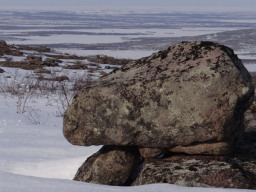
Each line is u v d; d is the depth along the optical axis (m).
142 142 6.25
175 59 6.46
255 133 7.12
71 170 6.71
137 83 6.22
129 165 6.43
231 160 6.21
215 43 6.46
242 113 6.30
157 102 6.11
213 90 5.99
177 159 6.20
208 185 5.61
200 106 5.99
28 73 20.83
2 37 189.38
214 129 5.99
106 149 6.57
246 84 6.06
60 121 11.41
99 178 6.38
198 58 6.30
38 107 13.52
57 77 19.42
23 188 4.34
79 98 6.38
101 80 6.62
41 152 7.65
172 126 6.07
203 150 6.16
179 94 6.07
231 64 6.12
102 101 6.27
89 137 6.36
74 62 27.02
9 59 25.33
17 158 7.23
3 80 18.42
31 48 33.84
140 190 4.48
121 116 6.20
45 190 4.30
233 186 5.61
